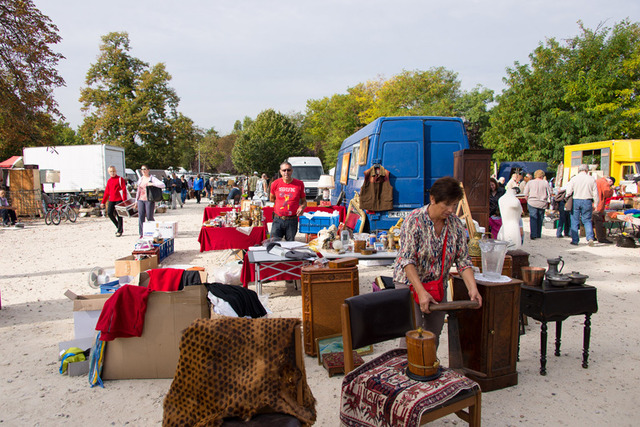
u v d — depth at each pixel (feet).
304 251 17.17
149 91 123.03
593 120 74.59
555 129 78.23
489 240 11.74
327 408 10.49
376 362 9.07
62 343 13.32
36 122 46.09
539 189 35.04
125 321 11.90
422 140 25.39
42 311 18.16
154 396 11.16
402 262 9.77
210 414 7.27
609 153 53.57
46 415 10.28
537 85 81.61
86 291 21.27
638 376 11.85
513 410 10.17
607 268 24.62
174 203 71.67
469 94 148.77
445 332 15.34
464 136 25.90
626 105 75.87
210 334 7.55
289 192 22.41
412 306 9.52
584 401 10.58
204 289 12.17
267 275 17.01
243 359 7.50
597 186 33.91
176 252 31.30
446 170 25.89
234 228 23.81
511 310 11.13
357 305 8.82
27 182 57.88
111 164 71.92
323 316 13.43
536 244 33.37
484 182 22.53
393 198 25.39
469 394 8.02
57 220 51.31
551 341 14.38
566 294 11.63
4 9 40.27
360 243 17.12
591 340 14.42
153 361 12.08
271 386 7.36
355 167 31.07
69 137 173.17
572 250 30.55
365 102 162.50
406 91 131.03
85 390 11.50
